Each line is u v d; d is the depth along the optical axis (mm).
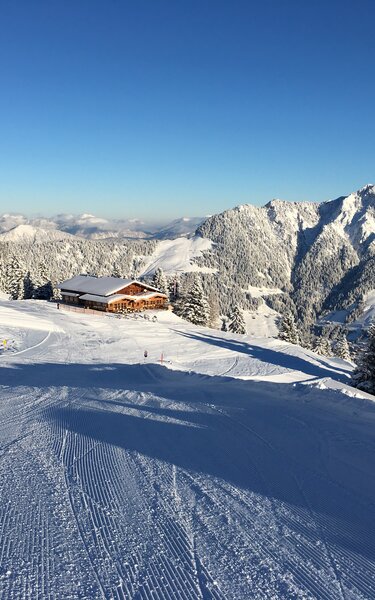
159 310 74250
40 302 71438
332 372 39719
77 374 24328
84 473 7141
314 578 4559
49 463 7551
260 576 4539
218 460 8117
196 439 9445
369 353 32688
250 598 4168
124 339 45406
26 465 7406
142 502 6152
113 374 25609
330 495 6770
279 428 10836
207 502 6262
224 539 5258
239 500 6391
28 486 6516
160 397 15273
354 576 4641
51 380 20375
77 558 4699
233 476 7336
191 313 69062
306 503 6418
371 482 7430
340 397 17219
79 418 11117
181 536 5270
